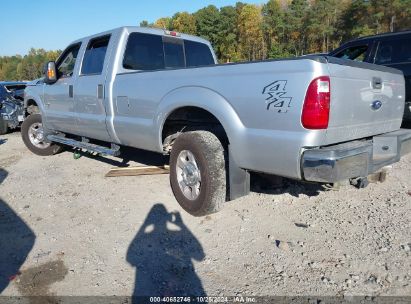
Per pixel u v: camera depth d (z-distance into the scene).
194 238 3.54
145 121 4.27
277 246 3.32
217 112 3.42
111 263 3.17
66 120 5.86
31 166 6.41
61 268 3.12
